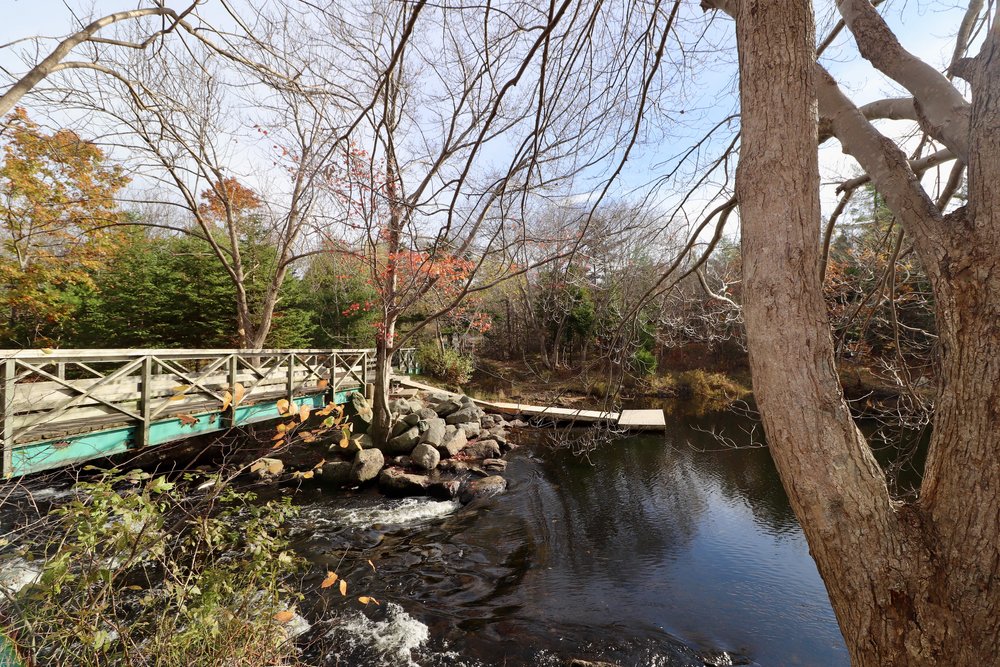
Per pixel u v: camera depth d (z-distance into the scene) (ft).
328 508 21.21
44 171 26.73
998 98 3.37
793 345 3.56
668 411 44.21
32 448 13.57
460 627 12.28
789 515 20.13
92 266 31.65
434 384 51.06
